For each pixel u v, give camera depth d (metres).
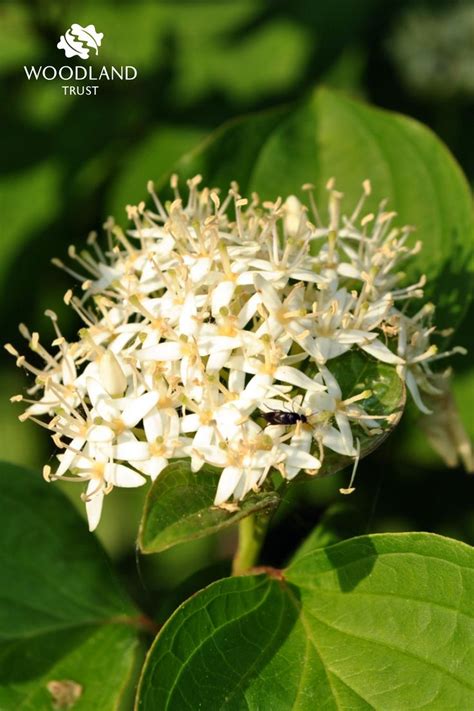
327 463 0.31
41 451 0.40
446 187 0.36
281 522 0.36
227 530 0.40
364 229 0.34
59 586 0.34
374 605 0.31
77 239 0.40
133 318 0.34
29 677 0.33
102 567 0.34
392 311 0.33
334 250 0.33
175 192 0.34
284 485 0.31
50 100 0.41
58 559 0.34
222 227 0.33
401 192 0.36
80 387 0.32
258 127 0.36
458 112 0.43
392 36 0.43
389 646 0.31
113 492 0.41
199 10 0.43
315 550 0.32
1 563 0.34
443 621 0.31
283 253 0.33
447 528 0.39
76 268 0.39
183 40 0.43
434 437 0.35
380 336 0.32
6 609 0.34
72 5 0.42
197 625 0.31
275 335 0.31
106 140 0.41
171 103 0.42
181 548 0.40
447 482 0.39
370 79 0.43
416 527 0.39
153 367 0.31
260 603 0.32
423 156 0.36
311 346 0.31
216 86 0.42
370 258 0.34
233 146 0.36
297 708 0.31
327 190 0.36
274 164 0.36
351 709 0.31
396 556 0.31
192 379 0.31
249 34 0.43
